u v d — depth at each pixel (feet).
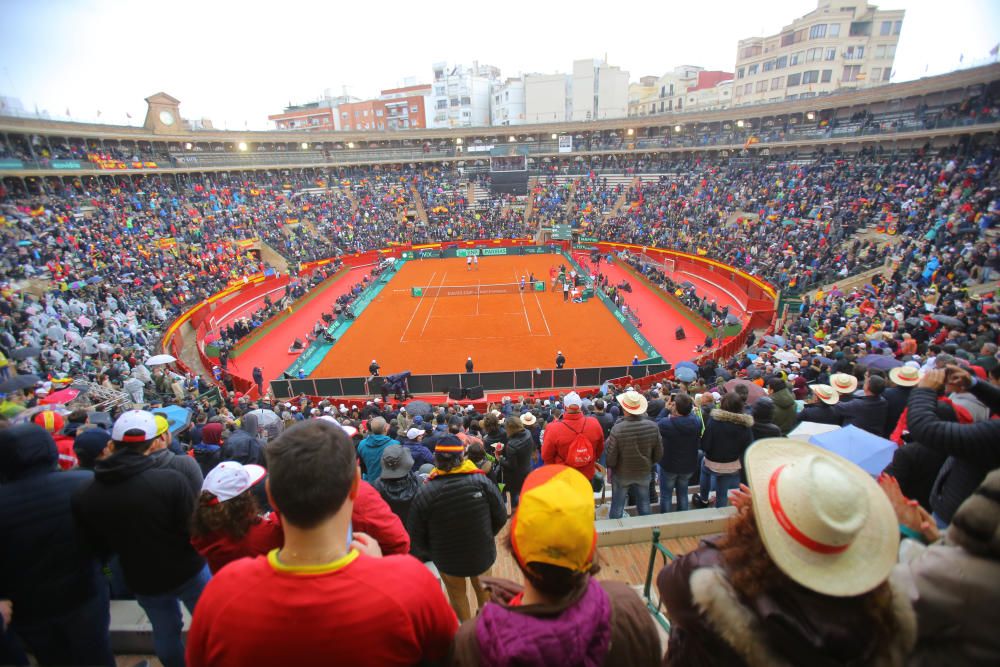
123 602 18.29
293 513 7.01
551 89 325.62
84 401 57.88
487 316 138.92
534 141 266.16
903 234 118.93
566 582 6.95
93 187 153.07
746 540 7.48
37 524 12.05
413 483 20.31
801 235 143.13
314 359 113.09
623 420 24.30
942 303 76.33
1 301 82.79
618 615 7.51
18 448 11.76
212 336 118.93
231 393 83.82
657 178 227.61
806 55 218.18
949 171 127.03
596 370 90.33
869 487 7.78
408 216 233.96
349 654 6.61
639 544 23.63
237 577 7.21
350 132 251.19
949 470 13.64
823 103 177.06
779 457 8.32
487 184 261.24
